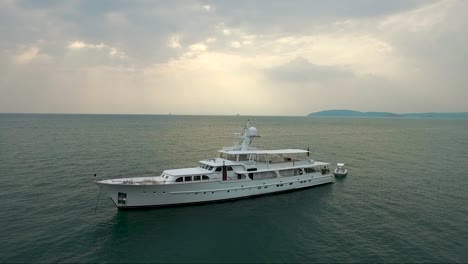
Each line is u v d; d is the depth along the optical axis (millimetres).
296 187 42688
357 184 46344
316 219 31734
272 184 40375
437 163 65125
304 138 122438
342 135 142000
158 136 120500
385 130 186875
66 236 26672
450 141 115188
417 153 80750
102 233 27609
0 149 75000
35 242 25312
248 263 22766
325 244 25938
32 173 49438
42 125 182250
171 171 37500
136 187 32719
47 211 32500
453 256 23766
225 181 36812
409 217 32031
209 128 183125
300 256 23859
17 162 58469
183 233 28078
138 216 31969
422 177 51125
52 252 23781
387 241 26391
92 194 38719
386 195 40312
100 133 129750
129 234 27594
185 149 81875
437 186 44875
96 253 23891
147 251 24469
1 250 23750
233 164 38688
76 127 168875
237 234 27969
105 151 74812
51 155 67312
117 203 33188
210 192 36094
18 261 22250
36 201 35594
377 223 30453
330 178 46406
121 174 50281
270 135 136000
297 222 30938
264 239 26969
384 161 67750
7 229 27688
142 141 99875
